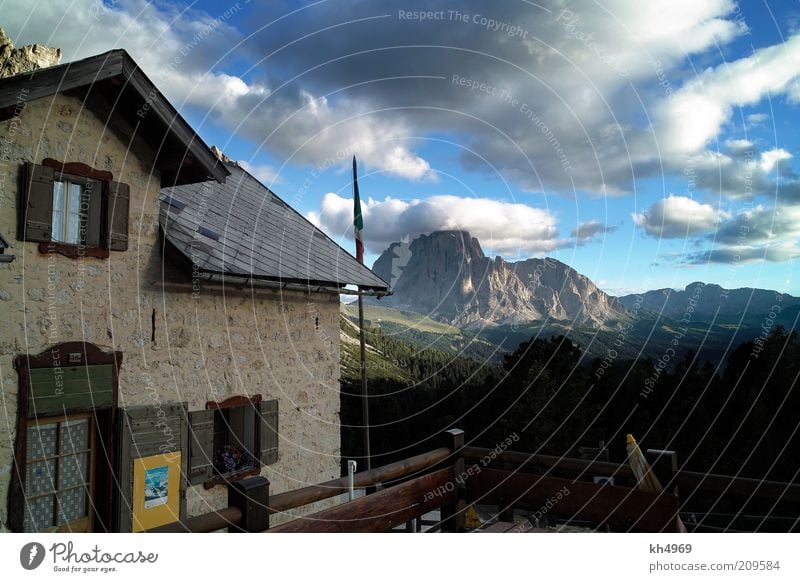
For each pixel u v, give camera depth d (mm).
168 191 9336
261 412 8641
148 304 7297
